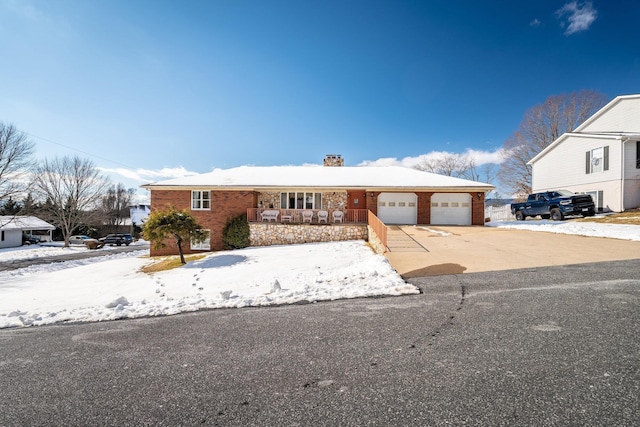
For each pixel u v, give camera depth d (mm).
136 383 2943
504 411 2268
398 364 3068
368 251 12562
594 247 9633
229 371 3090
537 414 2217
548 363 2955
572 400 2363
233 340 3914
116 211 51844
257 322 4586
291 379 2877
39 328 4914
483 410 2289
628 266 7117
